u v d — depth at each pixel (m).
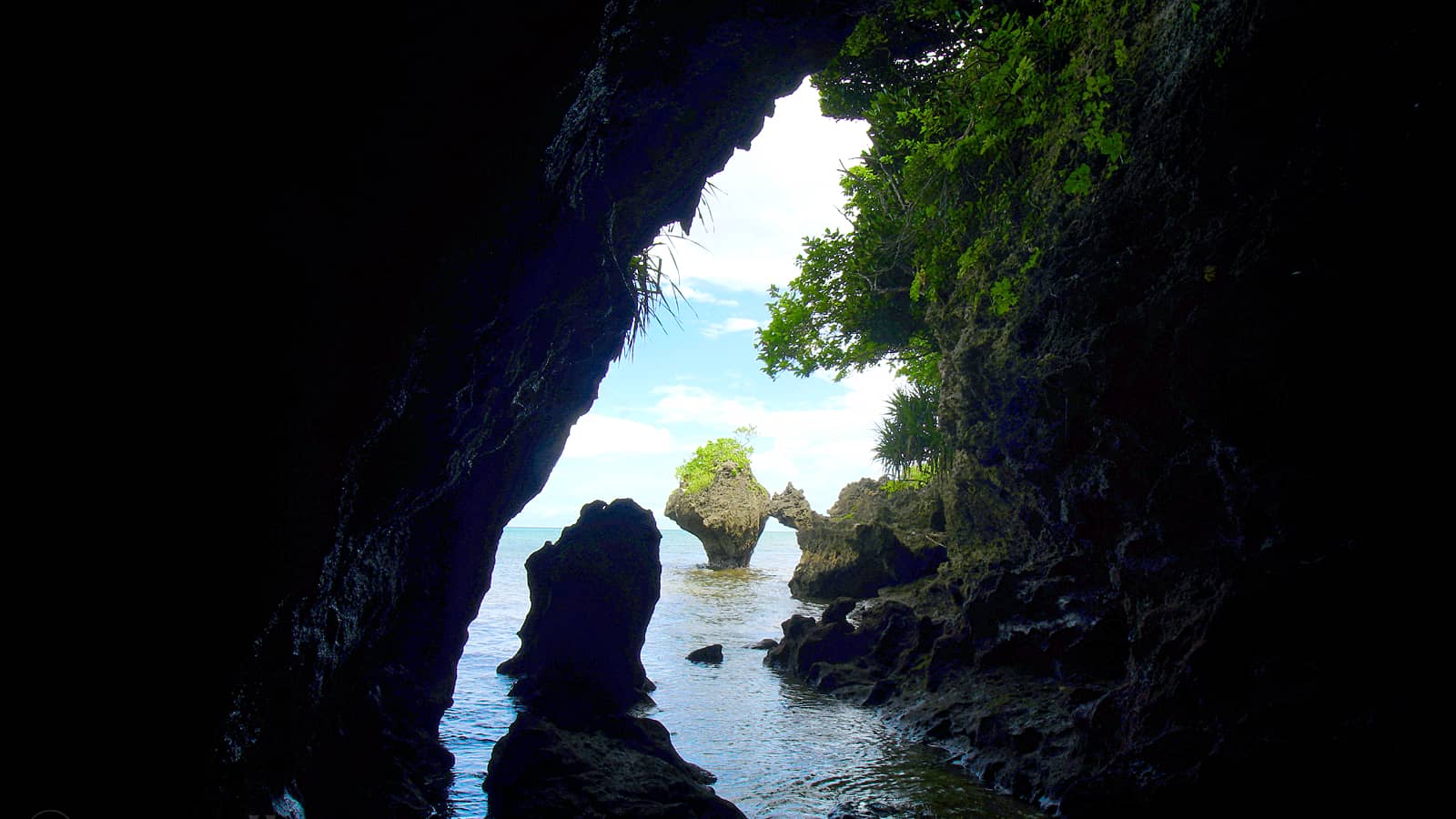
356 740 6.32
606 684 10.16
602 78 5.29
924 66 13.60
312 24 2.85
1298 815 5.98
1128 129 7.80
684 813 6.23
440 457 5.46
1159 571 7.50
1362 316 5.83
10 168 2.29
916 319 16.08
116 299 2.60
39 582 2.54
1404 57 5.54
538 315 6.19
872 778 8.17
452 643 8.55
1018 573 10.36
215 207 2.79
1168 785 6.59
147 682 2.87
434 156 3.74
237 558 3.10
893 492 20.59
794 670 13.54
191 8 2.50
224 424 2.97
